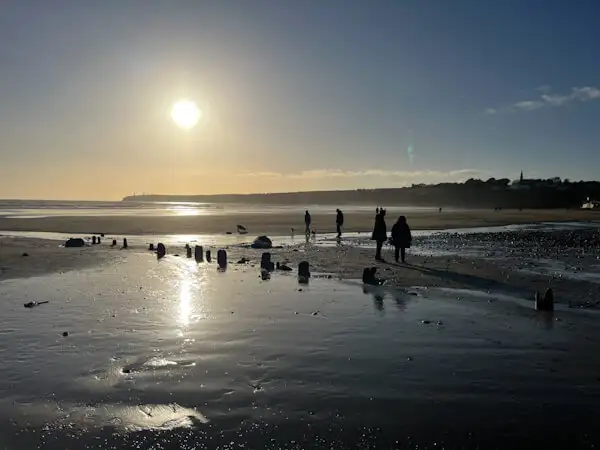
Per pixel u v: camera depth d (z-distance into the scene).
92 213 101.75
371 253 25.94
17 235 43.59
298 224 59.00
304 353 8.82
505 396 6.89
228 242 34.69
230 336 9.94
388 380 7.50
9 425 6.16
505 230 48.00
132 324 10.95
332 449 5.51
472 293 14.36
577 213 102.00
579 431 5.89
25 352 9.02
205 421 6.21
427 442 5.64
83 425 6.15
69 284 16.50
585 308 12.30
